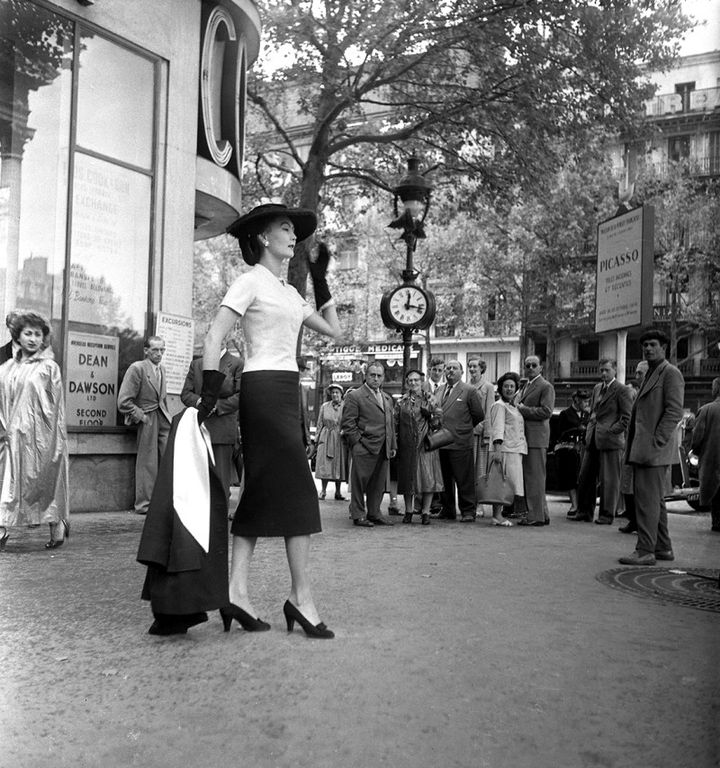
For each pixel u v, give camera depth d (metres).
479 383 11.78
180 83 11.73
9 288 9.84
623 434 10.95
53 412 7.05
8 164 9.98
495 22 20.11
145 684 3.46
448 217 25.55
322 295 4.79
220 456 8.92
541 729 3.04
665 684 3.60
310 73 20.36
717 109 43.28
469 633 4.41
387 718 3.11
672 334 39.34
